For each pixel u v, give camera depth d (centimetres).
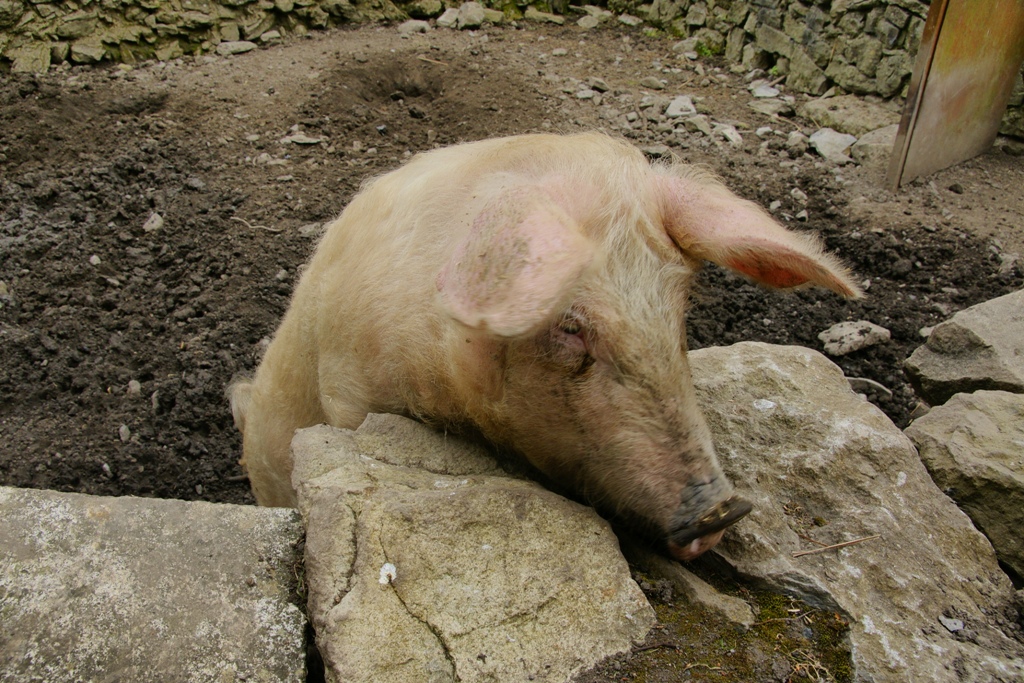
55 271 241
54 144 305
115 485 190
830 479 126
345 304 134
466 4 440
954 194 282
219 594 98
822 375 147
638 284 113
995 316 171
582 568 104
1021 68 298
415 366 124
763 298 237
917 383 175
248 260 255
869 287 241
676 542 110
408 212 131
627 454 112
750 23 381
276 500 172
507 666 95
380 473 111
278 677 92
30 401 208
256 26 407
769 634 105
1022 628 113
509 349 114
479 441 127
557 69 381
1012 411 144
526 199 102
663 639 102
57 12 372
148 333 230
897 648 103
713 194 126
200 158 303
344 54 383
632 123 332
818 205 274
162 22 389
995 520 132
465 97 348
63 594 96
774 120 336
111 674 90
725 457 129
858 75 336
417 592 97
